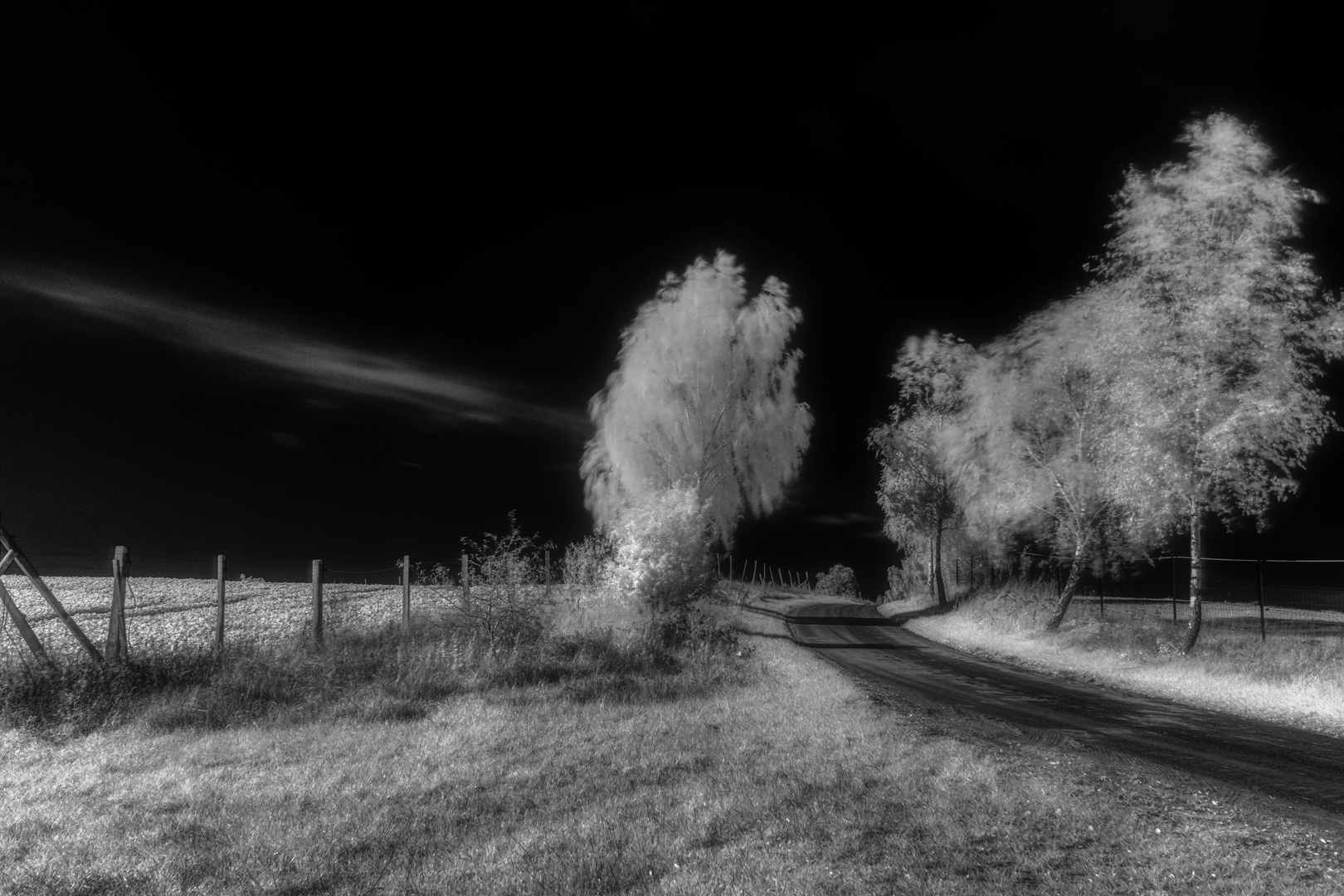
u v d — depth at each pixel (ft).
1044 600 97.04
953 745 29.73
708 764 26.50
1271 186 55.67
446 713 34.58
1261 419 53.57
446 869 17.35
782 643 69.36
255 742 29.73
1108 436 67.26
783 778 24.61
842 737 30.68
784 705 38.04
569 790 23.47
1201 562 57.72
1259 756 30.83
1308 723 38.47
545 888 16.20
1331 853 19.15
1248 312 55.16
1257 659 52.13
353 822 20.58
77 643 43.83
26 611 56.13
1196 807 22.68
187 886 16.43
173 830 20.02
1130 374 60.54
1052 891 16.28
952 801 22.20
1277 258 55.93
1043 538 87.97
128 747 29.07
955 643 82.74
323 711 34.40
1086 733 34.76
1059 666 61.62
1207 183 56.85
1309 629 68.49
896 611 126.31
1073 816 21.08
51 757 28.04
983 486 96.89
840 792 22.95
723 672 46.47
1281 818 22.09
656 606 57.21
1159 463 57.62
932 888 16.15
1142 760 29.35
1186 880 16.93
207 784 24.22
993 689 49.11
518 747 28.86
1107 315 62.64
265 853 18.33
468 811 21.53
